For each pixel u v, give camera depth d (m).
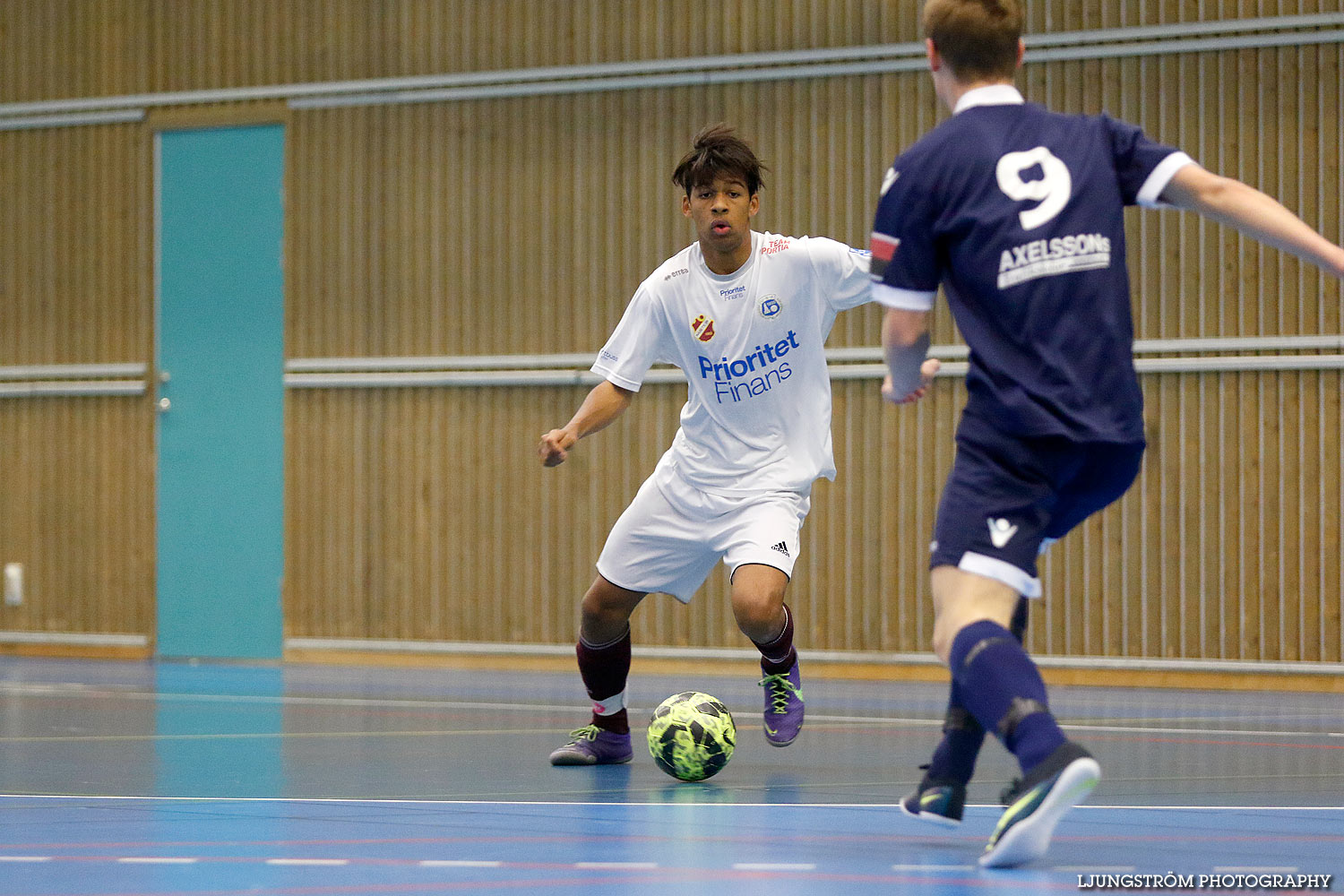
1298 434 19.28
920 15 20.78
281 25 23.66
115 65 24.45
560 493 22.36
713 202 10.06
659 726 9.59
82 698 17.19
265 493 23.78
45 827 7.51
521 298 22.53
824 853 6.57
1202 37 19.58
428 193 22.95
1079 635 20.06
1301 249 5.83
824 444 10.49
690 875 5.96
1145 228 19.83
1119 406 5.95
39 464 24.83
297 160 23.56
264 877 5.99
